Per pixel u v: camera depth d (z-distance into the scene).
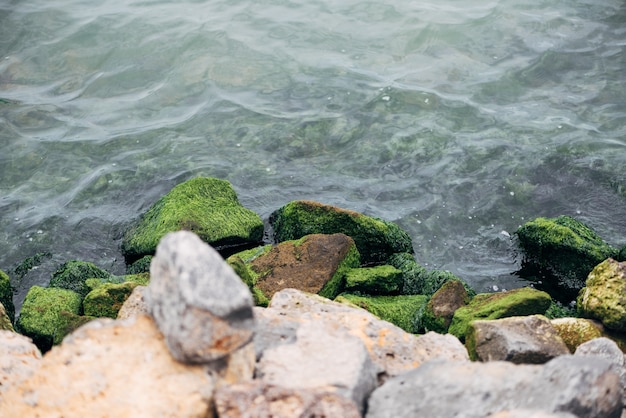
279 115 14.38
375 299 10.10
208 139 13.91
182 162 13.38
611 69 15.37
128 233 11.85
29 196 12.77
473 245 11.62
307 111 14.45
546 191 12.45
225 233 11.25
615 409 5.83
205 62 15.98
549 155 13.09
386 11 17.36
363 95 14.78
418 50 16.17
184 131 14.12
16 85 15.52
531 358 7.84
